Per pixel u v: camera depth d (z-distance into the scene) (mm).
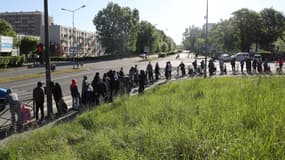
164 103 12078
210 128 6824
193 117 8328
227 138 5809
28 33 188625
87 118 11492
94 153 6941
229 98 11602
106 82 20594
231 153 4961
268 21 101312
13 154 8203
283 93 11922
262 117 7363
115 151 6492
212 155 5234
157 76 35906
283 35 99000
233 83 19516
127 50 123500
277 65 47625
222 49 116188
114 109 13109
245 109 8414
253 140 5336
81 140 8961
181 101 12477
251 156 4738
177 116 9055
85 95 18609
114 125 9852
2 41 66438
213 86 18797
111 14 120938
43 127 12609
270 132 5988
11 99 13633
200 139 6102
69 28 164375
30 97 23359
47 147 8539
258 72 41438
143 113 10477
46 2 16031
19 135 11062
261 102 9344
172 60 90125
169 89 20094
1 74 45281
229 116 7848
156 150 6004
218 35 121062
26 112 14461
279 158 4758
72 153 7477
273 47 100688
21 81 35156
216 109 9328
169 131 6891
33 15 187625
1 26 112062
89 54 184125
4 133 12562
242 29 100938
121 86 24297
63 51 156375
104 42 122250
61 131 9984
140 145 6594
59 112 16641
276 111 7914
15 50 74188
